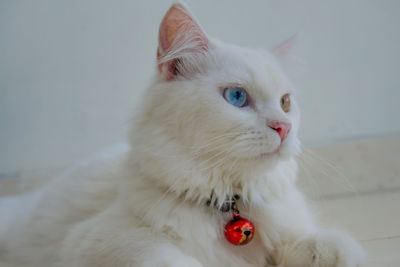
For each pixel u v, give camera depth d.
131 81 0.81
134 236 0.44
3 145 0.79
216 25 0.82
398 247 0.51
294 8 0.81
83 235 0.47
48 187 0.59
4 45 0.79
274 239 0.47
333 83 0.81
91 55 0.81
